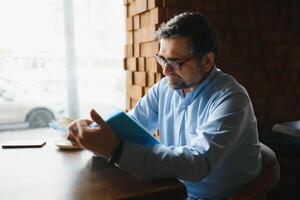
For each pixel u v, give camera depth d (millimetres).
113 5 2246
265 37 2057
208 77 1028
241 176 1026
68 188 732
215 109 930
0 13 2086
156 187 742
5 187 734
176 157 768
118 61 2301
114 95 2326
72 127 811
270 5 2049
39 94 2363
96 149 752
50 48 2242
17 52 2195
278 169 1055
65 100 2355
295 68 2234
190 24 915
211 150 811
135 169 754
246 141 1009
